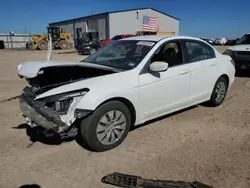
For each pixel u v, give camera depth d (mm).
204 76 4859
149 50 4117
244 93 6836
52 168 3201
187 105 4672
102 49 4938
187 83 4504
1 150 3654
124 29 40188
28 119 3680
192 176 3010
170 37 4504
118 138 3693
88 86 3330
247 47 9141
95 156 3484
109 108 3469
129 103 3705
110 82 3512
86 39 30328
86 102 3227
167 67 3871
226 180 2926
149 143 3852
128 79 3682
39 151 3629
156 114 4129
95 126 3393
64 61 3871
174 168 3186
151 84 3893
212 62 5051
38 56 21391
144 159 3412
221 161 3328
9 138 4047
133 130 4297
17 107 5691
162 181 2908
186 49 4625
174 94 4309
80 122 3402
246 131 4273
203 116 4977
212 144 3812
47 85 3732
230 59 5637
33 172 3119
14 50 33875
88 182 2928
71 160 3385
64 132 3316
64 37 35750
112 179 2953
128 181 2912
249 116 4984
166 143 3852
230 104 5773
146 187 2805
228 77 5500
